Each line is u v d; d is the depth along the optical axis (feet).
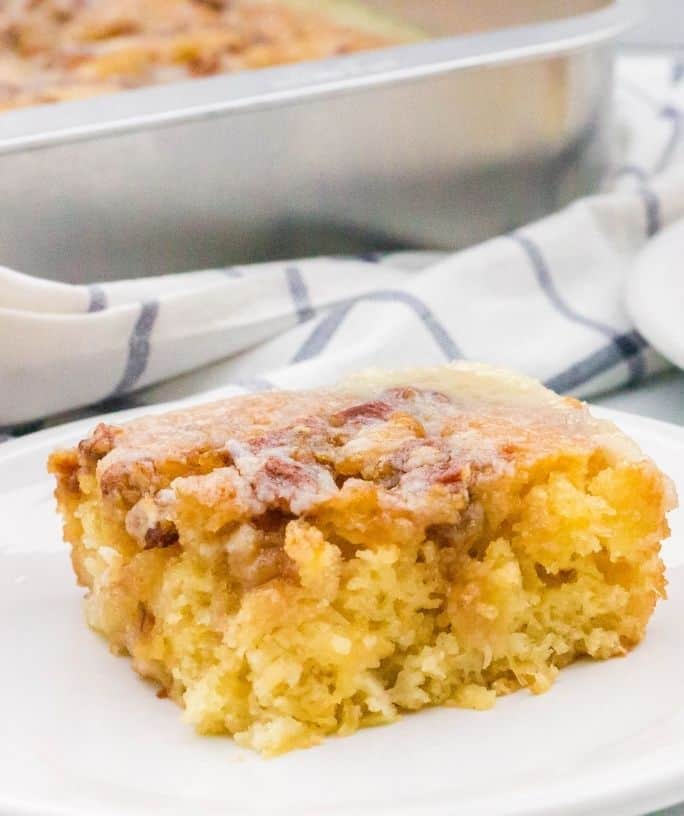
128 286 1.53
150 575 1.15
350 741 1.09
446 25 2.30
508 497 1.13
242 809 1.02
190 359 1.54
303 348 1.57
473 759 1.07
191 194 1.64
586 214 1.72
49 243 1.59
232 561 1.11
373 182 1.72
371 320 1.58
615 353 1.57
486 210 1.78
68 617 1.22
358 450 1.15
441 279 1.62
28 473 1.35
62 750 1.09
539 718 1.10
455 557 1.13
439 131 1.72
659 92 2.13
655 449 1.33
